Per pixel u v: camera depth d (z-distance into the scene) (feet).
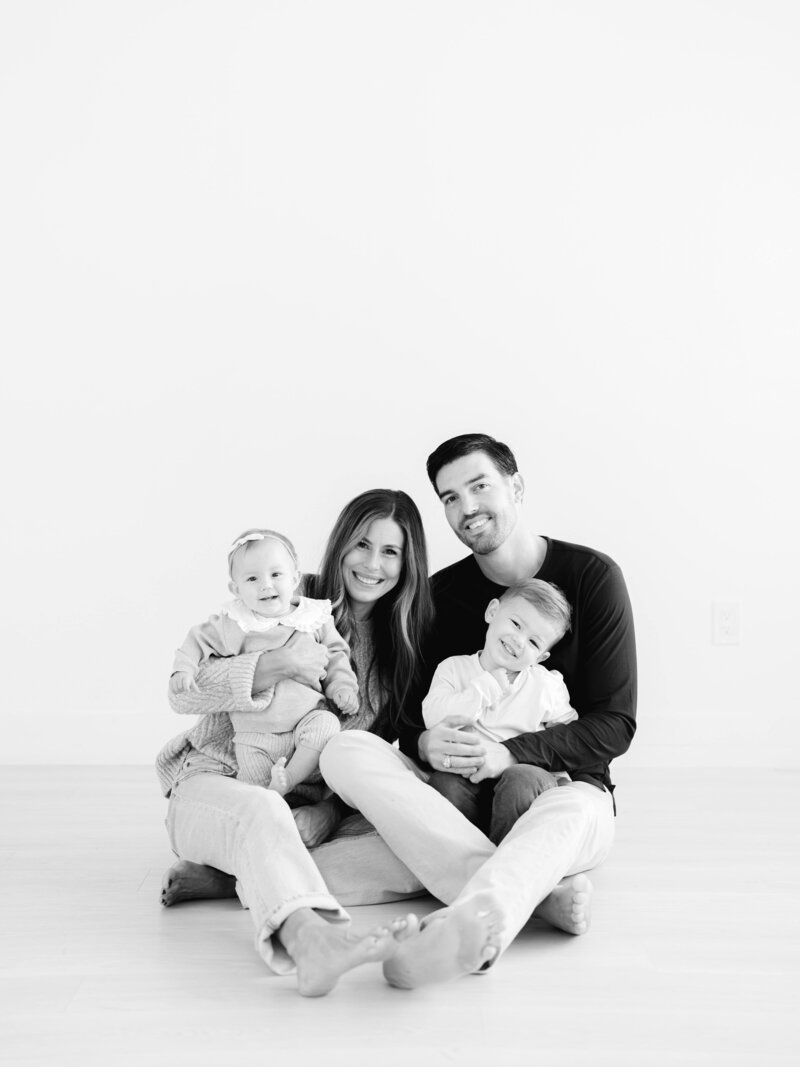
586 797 5.83
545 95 10.62
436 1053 4.25
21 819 8.08
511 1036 4.39
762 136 10.60
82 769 10.11
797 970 5.11
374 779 5.84
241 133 10.60
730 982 4.96
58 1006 4.66
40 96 10.55
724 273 10.57
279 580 6.55
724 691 10.55
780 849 7.30
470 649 7.06
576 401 10.58
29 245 10.53
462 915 4.66
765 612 10.55
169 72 10.60
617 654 6.73
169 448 10.52
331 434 10.56
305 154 10.61
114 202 10.55
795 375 10.55
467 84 10.62
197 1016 4.56
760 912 5.94
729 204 10.59
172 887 5.96
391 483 10.58
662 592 10.56
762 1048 4.31
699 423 10.56
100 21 10.57
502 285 10.60
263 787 6.15
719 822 8.09
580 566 6.96
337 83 10.61
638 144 10.61
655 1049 4.30
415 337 10.57
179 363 10.53
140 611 10.50
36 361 10.50
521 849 5.29
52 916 5.82
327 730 6.25
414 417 10.59
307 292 10.58
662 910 5.97
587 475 10.58
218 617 6.65
